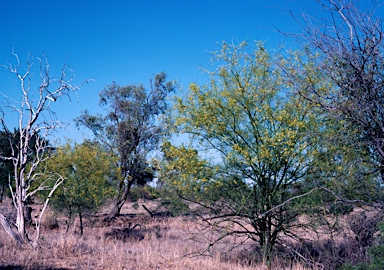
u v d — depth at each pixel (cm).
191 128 963
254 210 994
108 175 1814
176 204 1026
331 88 749
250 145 945
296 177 938
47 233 1559
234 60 943
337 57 637
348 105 643
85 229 1919
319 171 884
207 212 1032
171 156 960
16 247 999
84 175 1681
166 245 1291
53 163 1638
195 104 960
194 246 1182
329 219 892
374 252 655
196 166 926
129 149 2844
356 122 664
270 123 934
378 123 628
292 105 870
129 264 908
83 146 1758
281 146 883
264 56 923
